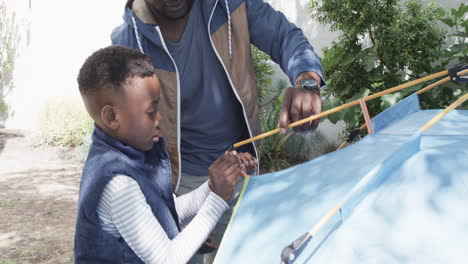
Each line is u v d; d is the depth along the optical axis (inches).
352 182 40.9
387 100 183.3
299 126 60.5
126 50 49.8
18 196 209.6
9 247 155.6
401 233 32.9
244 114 79.1
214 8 75.2
